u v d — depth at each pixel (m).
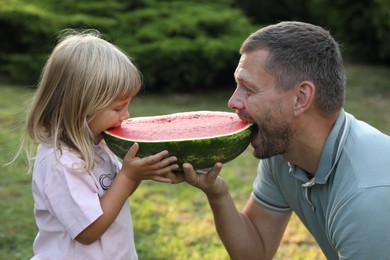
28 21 11.88
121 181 2.76
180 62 11.74
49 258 2.94
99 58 2.91
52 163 2.85
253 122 2.80
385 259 2.55
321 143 2.79
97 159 3.04
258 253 3.36
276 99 2.72
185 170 2.68
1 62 12.95
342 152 2.74
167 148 2.65
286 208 3.36
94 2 12.34
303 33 2.75
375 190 2.57
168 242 5.38
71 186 2.80
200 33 11.97
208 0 13.00
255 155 2.89
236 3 16.34
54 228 2.94
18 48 12.88
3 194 6.40
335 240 2.71
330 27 14.88
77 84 2.86
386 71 13.43
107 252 2.96
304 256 5.10
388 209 2.54
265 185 3.34
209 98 11.68
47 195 2.83
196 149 2.66
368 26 13.73
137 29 11.97
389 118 9.88
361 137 2.76
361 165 2.66
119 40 11.62
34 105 3.00
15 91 11.36
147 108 10.68
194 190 6.75
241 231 3.30
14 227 5.57
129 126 3.02
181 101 11.39
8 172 7.04
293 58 2.69
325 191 2.85
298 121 2.75
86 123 2.90
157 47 11.46
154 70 11.68
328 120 2.77
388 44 12.82
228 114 3.14
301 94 2.71
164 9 12.41
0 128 8.68
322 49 2.73
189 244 5.38
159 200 6.41
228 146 2.71
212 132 2.76
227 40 11.81
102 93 2.86
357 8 13.74
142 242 5.36
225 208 3.26
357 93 11.57
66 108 2.89
